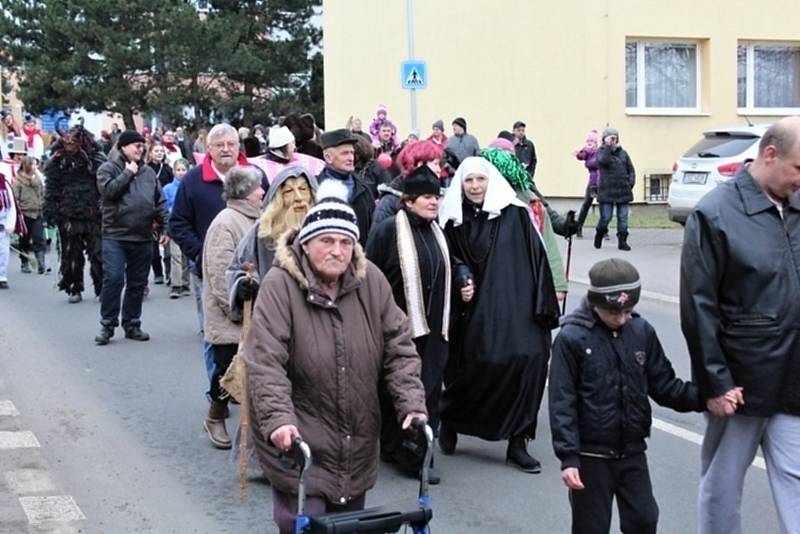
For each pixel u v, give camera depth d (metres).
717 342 4.87
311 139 10.59
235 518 6.45
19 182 17.72
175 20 37.56
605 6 24.84
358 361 4.52
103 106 39.19
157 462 7.53
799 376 4.84
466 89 25.17
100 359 10.78
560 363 5.02
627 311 4.92
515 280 7.23
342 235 4.45
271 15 42.22
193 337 11.93
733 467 5.08
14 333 12.15
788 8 26.06
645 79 25.62
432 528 6.25
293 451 4.19
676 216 18.73
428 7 25.05
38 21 40.34
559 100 24.94
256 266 6.54
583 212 20.23
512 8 24.84
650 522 5.09
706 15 25.50
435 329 7.02
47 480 7.12
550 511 6.54
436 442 7.76
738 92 26.30
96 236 14.12
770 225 4.83
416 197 6.97
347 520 4.04
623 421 5.00
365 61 25.50
